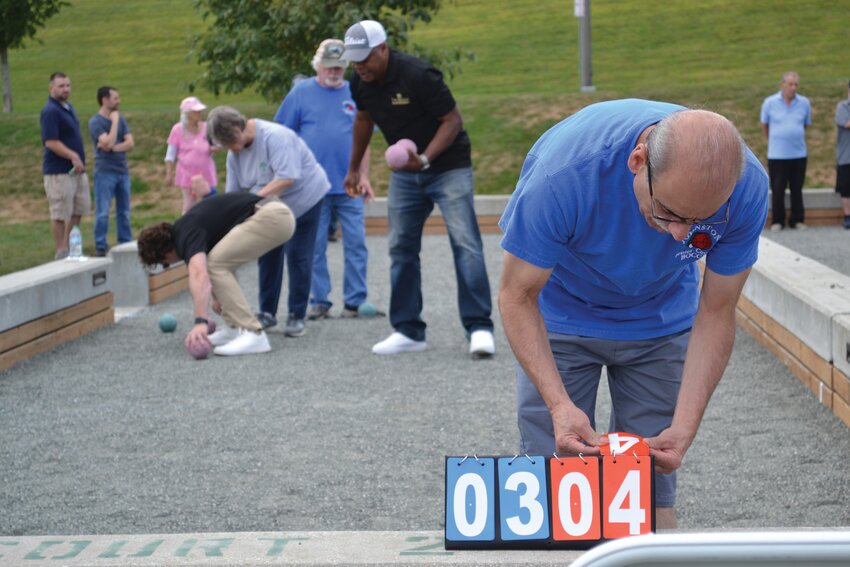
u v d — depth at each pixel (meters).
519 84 27.86
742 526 4.14
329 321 8.78
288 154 7.72
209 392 6.42
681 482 4.66
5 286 7.36
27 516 4.35
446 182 6.91
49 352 7.74
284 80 15.26
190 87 15.98
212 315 9.15
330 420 5.72
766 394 6.12
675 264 2.86
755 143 18.23
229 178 8.02
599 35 33.25
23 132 20.33
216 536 2.72
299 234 7.99
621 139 2.66
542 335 2.89
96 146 12.93
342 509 4.37
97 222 13.01
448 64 16.31
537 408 3.21
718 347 2.94
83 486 4.73
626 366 3.28
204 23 38.00
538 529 2.50
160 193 18.53
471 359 7.15
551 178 2.70
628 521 2.49
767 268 7.43
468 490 2.53
